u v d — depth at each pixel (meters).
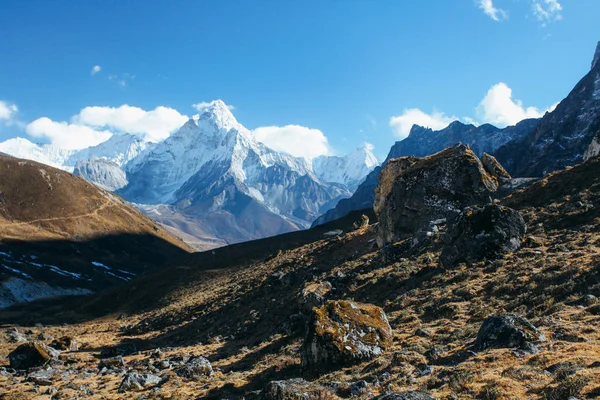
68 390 24.08
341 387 14.73
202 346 35.22
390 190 51.19
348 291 32.78
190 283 86.62
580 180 36.47
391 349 18.28
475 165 44.94
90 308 95.56
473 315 19.89
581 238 25.92
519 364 12.57
